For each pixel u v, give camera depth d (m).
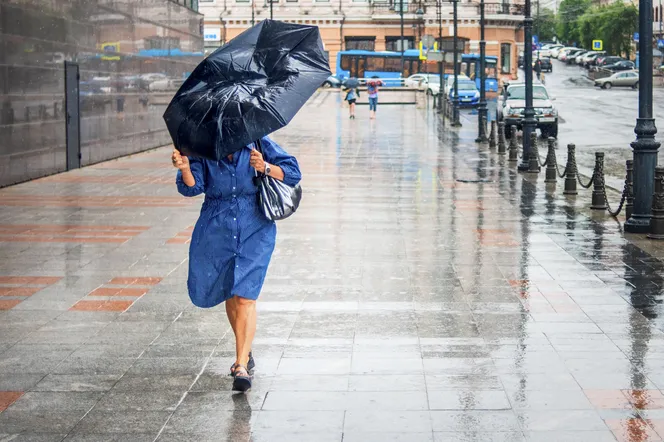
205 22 82.50
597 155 15.92
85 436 5.78
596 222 14.49
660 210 12.80
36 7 21.16
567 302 9.12
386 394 6.48
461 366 7.09
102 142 26.19
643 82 13.23
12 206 16.56
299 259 11.41
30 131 21.02
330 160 25.91
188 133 6.27
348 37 84.06
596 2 130.62
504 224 14.28
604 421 5.92
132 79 29.34
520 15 85.62
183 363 7.24
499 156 27.31
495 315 8.62
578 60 105.31
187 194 6.70
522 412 6.10
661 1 87.12
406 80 69.56
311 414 6.13
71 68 23.53
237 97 6.24
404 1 83.50
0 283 10.19
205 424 5.97
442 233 13.41
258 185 6.62
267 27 6.70
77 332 8.16
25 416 6.12
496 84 70.94
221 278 6.69
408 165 24.44
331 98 64.44
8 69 19.80
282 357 7.38
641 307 8.90
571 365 7.08
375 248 12.18
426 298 9.34
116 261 11.41
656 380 6.70
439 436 5.72
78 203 16.94
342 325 8.32
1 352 7.57
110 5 26.78
